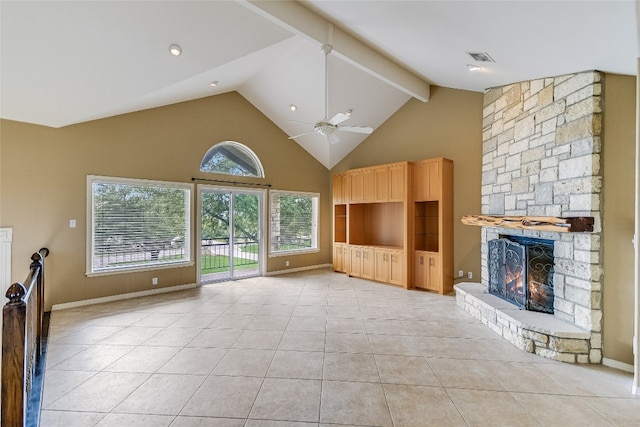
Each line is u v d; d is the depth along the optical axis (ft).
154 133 16.25
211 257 19.16
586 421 6.42
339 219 23.34
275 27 11.42
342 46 12.36
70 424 6.24
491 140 14.21
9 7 7.57
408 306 14.48
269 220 21.61
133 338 10.61
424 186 17.67
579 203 9.37
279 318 12.75
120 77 11.41
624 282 8.65
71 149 13.89
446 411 6.72
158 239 16.65
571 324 9.59
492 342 10.41
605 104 8.98
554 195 10.39
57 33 8.71
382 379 8.04
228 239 19.93
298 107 19.03
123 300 15.20
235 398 7.17
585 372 8.42
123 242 15.49
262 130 21.09
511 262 12.09
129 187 15.66
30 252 13.01
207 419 6.43
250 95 19.83
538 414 6.64
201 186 18.28
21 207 12.84
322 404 6.95
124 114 15.25
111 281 15.08
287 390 7.50
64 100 11.92
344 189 22.12
